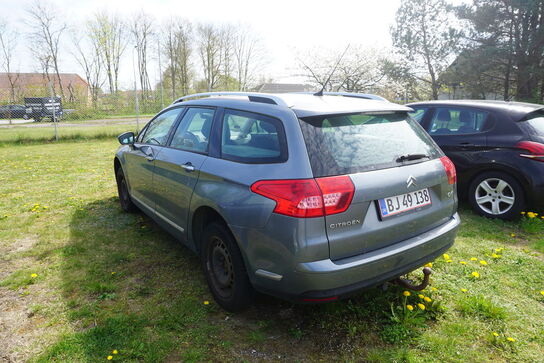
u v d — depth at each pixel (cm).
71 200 588
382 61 1969
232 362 236
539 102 1619
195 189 300
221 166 280
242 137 278
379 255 238
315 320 275
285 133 245
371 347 249
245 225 246
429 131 551
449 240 288
